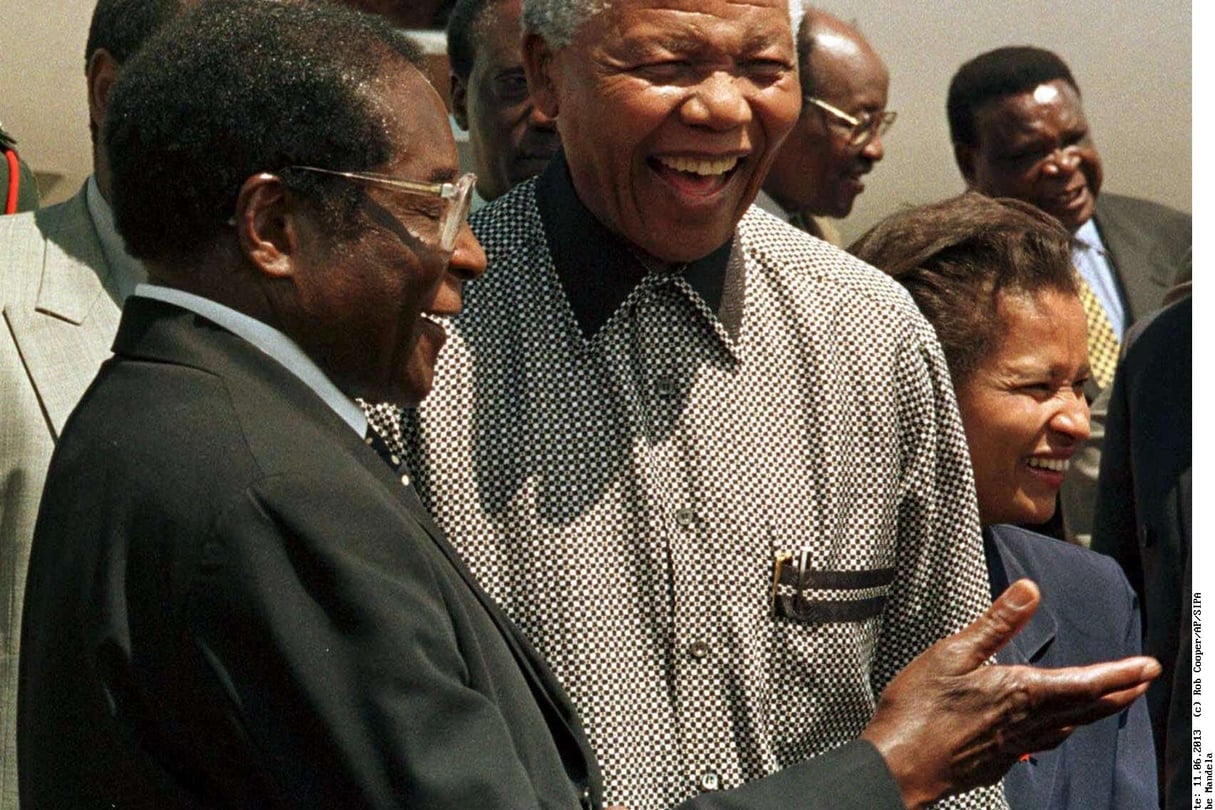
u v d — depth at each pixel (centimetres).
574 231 279
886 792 237
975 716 241
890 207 602
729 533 276
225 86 216
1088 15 607
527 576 270
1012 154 575
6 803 308
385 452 253
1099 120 612
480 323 279
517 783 204
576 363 277
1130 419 510
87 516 209
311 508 204
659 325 280
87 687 204
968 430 351
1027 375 347
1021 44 610
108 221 337
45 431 316
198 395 211
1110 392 554
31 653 215
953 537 299
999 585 361
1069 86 577
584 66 266
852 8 604
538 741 224
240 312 221
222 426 207
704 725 271
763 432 283
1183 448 492
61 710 207
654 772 269
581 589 270
